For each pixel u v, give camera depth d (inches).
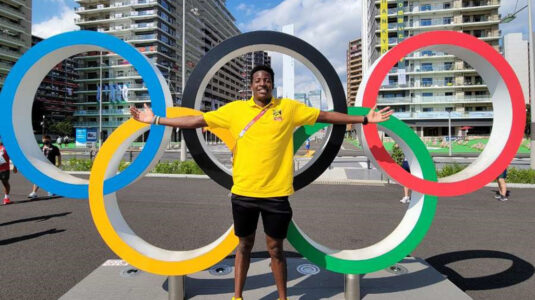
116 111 2214.6
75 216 223.1
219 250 97.2
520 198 294.0
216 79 3169.3
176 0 2519.7
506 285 119.3
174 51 2496.3
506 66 104.5
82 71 2314.2
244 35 101.9
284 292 90.8
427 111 1855.3
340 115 91.1
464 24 1777.8
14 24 1991.9
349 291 99.8
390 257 102.4
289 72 1056.8
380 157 102.6
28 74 109.5
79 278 122.5
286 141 85.7
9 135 107.6
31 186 361.1
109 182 101.6
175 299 97.7
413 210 112.1
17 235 178.5
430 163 105.7
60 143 1652.3
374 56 1927.9
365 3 2357.3
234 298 92.4
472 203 272.5
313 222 209.2
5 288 113.7
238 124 86.1
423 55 1822.1
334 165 613.6
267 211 84.7
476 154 993.5
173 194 311.4
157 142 100.0
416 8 1847.9
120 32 2279.8
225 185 105.0
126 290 107.1
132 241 105.9
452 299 101.6
